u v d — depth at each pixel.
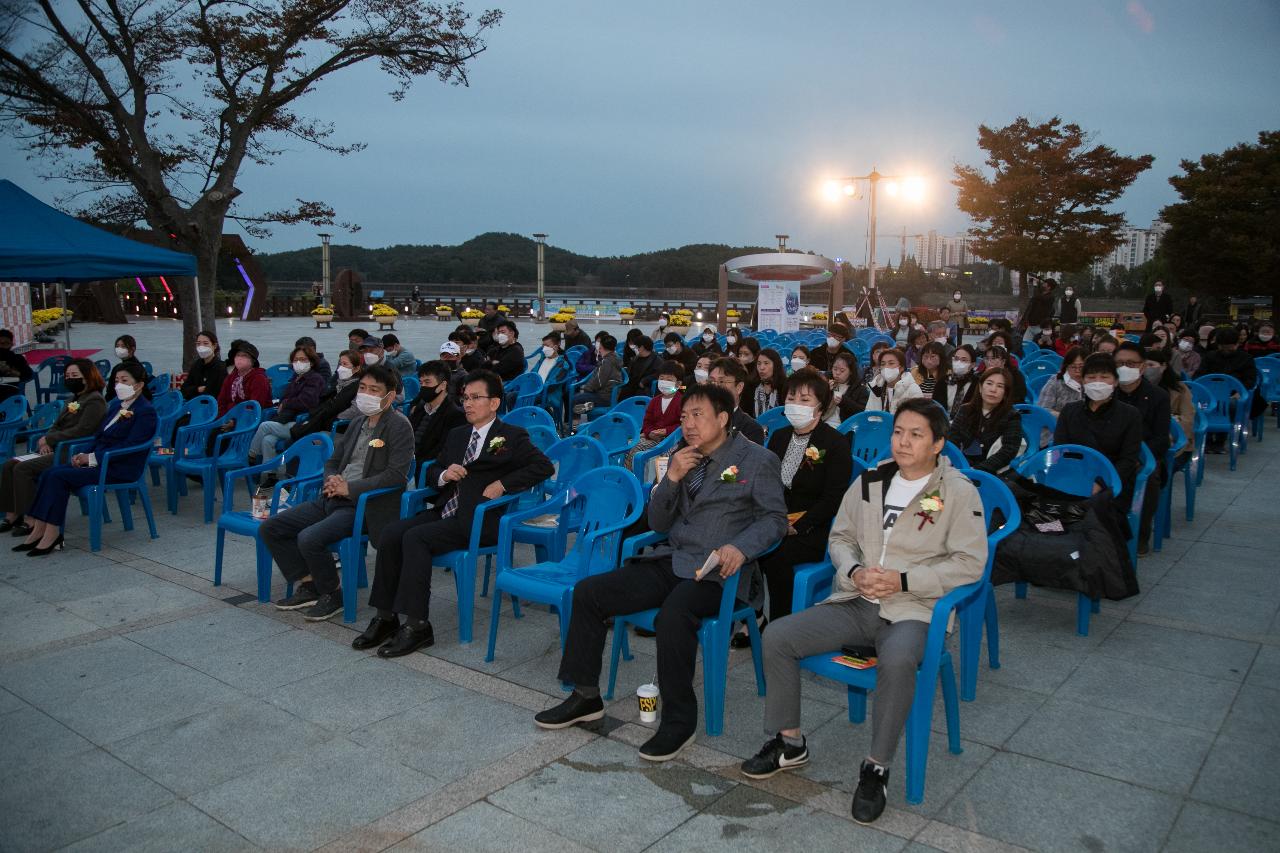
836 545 3.72
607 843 3.02
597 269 125.44
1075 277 50.72
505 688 4.31
